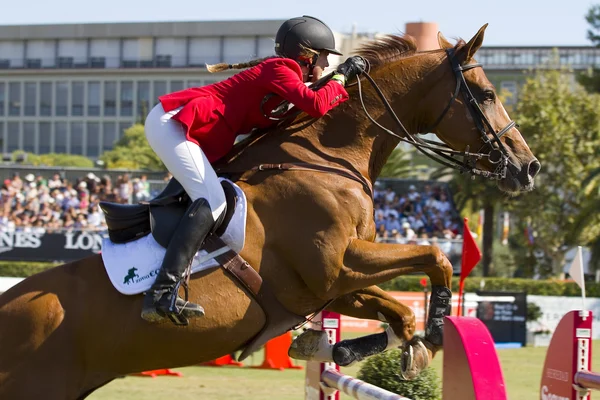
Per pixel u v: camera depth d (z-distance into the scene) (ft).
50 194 122.93
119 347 22.57
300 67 24.23
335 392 30.12
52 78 273.33
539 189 128.16
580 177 128.57
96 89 270.87
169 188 23.86
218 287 22.61
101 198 124.47
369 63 25.50
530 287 103.19
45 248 106.73
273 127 24.49
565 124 129.70
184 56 264.11
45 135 274.98
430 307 24.11
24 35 276.00
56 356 22.31
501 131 25.23
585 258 153.58
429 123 25.79
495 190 126.93
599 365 57.57
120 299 22.50
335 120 24.63
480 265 135.03
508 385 48.47
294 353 27.48
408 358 24.26
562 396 28.73
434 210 130.21
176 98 22.80
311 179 23.29
